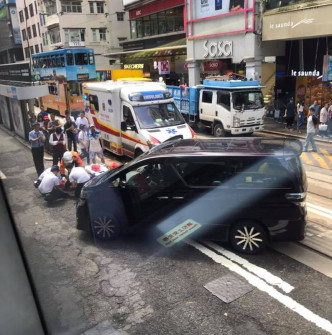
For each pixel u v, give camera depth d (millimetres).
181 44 28328
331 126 15836
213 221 6039
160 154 6285
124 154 12469
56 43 44031
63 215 7895
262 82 20734
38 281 4887
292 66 20031
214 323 4453
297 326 4332
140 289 5184
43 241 6559
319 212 7574
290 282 5195
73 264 5816
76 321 4473
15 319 3742
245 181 5816
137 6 34969
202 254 6078
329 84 18172
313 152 13070
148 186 6305
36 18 44812
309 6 16781
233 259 5879
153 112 11703
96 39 45000
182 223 6227
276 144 6367
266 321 4438
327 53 17859
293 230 5750
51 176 8688
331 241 6324
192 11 23562
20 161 12297
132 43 37188
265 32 19203
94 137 11320
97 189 6562
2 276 3672
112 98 12148
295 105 19922
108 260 5988
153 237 6672
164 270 5645
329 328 4281
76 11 43156
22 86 15289
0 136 16500
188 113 18344
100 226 6629
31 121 14773
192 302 4859
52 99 26016
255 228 5879
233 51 21188
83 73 23906
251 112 15688
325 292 4938
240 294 4969
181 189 6113
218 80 17031
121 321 4559
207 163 5980
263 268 5586
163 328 4422
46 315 4172
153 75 31547
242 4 19891
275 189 5688
